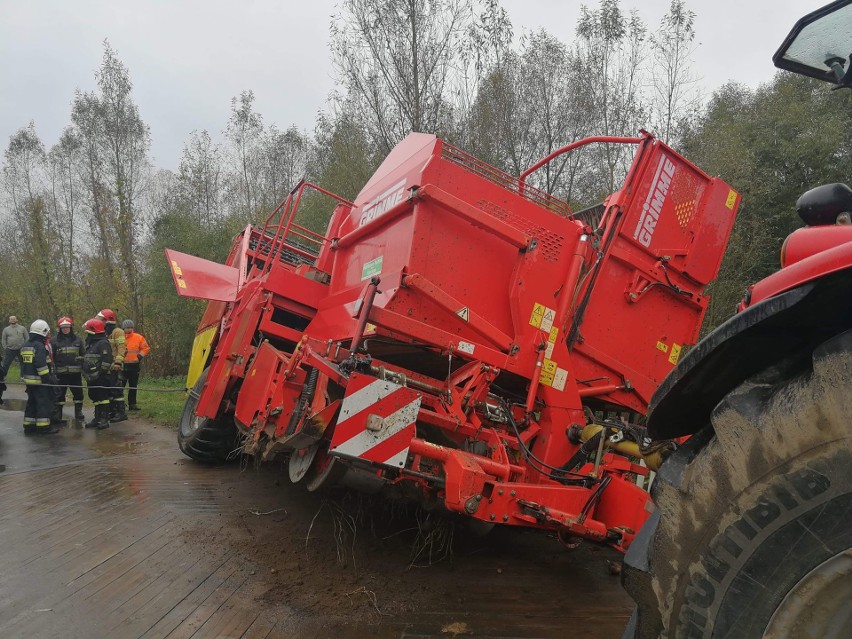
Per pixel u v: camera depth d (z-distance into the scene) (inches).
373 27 512.1
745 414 63.9
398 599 147.4
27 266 1141.7
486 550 187.3
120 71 1035.9
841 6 76.8
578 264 186.5
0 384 460.8
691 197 204.5
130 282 892.6
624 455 176.2
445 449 145.6
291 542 182.7
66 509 207.6
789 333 69.1
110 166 1026.1
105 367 398.0
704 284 207.0
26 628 125.3
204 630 127.6
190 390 312.2
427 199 169.9
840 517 56.8
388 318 160.7
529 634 131.7
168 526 193.5
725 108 614.2
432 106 524.7
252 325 247.8
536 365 177.2
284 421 189.0
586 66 556.7
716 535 64.5
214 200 993.5
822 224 90.1
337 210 269.6
